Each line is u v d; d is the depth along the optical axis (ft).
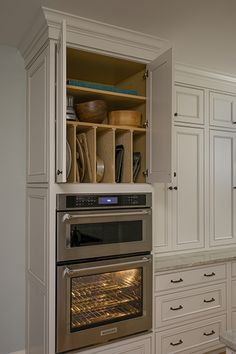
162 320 7.66
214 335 8.52
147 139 7.44
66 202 6.32
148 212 7.31
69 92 6.99
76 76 8.38
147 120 7.46
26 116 7.97
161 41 7.39
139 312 7.23
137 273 7.25
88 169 6.91
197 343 8.21
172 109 6.44
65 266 6.25
